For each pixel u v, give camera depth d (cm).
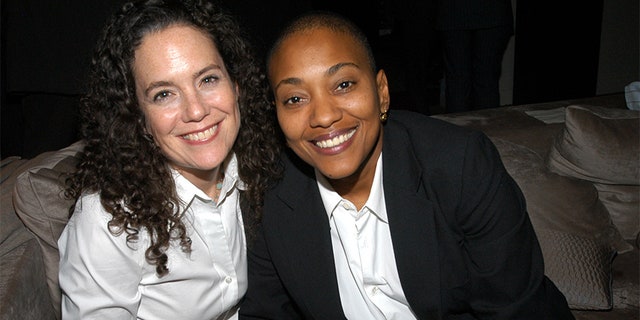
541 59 421
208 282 135
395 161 134
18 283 135
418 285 134
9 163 173
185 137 121
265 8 264
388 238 138
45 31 245
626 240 193
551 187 181
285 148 146
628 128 185
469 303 139
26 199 144
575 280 170
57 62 247
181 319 136
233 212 138
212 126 123
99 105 123
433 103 473
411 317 144
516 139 198
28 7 244
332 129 120
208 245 133
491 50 346
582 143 182
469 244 135
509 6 339
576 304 170
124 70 118
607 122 185
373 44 621
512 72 422
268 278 152
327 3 569
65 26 243
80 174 126
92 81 123
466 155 130
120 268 123
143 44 115
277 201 142
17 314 130
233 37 129
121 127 122
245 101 136
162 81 115
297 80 117
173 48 115
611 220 189
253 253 149
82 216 123
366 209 136
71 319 126
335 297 139
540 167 185
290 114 122
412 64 389
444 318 139
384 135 137
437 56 482
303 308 145
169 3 118
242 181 141
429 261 132
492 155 133
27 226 148
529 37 415
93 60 122
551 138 199
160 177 125
